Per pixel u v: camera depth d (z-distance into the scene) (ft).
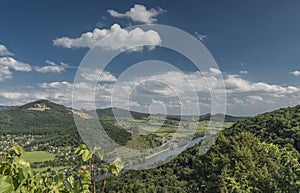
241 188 27.45
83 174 6.98
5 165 6.16
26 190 6.81
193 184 56.18
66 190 7.39
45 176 7.36
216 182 56.44
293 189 20.76
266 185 26.71
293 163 21.39
